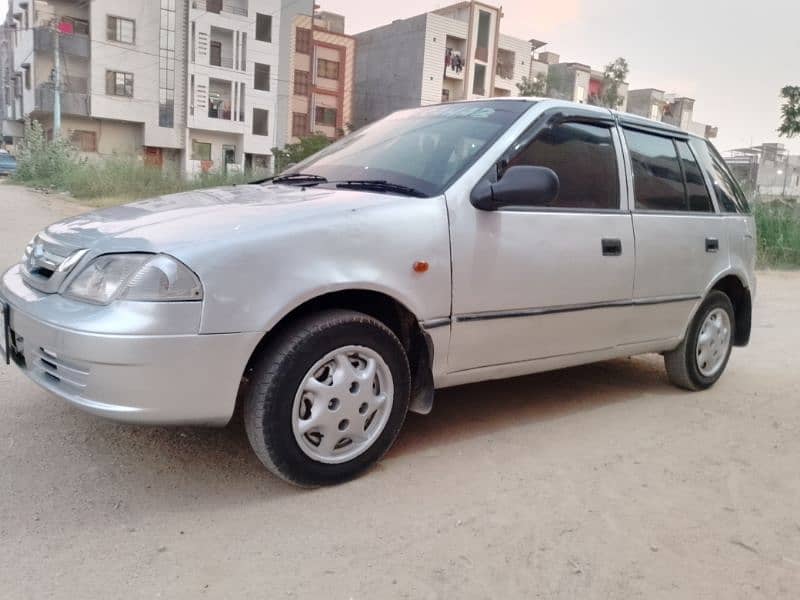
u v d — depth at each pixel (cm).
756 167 5428
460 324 327
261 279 267
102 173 2289
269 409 277
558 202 370
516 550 260
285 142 4838
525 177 319
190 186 2350
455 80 5500
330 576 237
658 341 436
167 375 254
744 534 281
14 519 261
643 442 375
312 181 364
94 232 287
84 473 301
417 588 233
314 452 292
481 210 332
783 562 262
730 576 251
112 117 4191
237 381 267
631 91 7381
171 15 4253
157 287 253
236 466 316
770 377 524
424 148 363
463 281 324
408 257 305
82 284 268
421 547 258
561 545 265
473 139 356
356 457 304
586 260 374
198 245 261
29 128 3484
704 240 453
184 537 256
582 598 233
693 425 406
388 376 308
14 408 365
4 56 5247
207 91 4453
